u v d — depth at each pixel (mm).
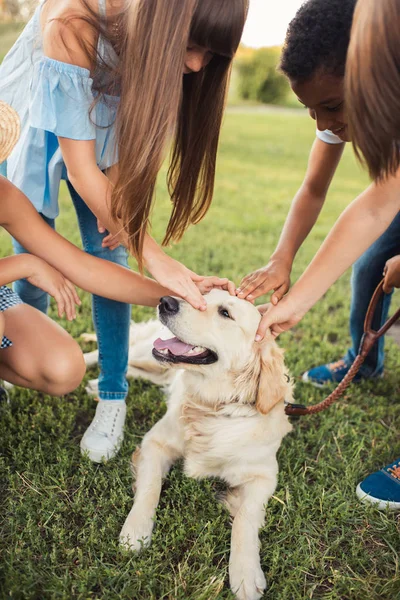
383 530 2197
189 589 1833
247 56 20641
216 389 2432
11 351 2291
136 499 2152
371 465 2566
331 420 2838
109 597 1764
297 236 2645
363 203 1990
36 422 2578
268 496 2277
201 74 2053
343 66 1764
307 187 2660
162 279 2057
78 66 1909
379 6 1458
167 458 2488
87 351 3299
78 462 2410
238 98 21219
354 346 3193
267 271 2551
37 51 2145
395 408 3018
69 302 2229
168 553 1972
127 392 2791
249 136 13312
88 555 1931
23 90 2270
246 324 2383
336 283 4852
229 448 2367
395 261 2512
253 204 7227
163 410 2881
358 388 3188
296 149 12164
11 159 2369
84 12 1866
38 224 2174
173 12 1642
